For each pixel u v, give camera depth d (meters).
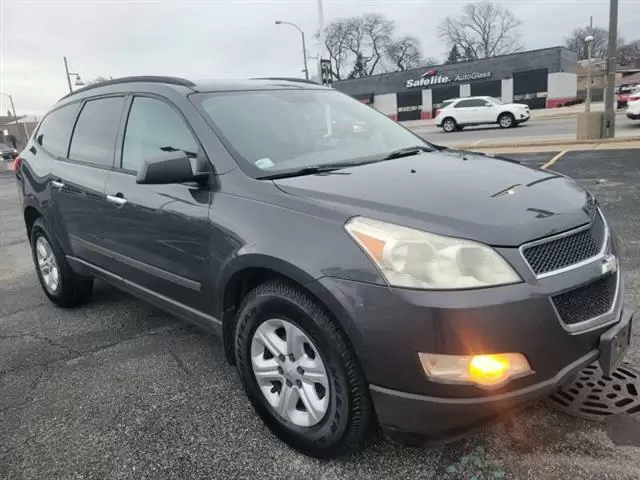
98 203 3.73
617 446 2.51
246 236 2.60
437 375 2.10
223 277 2.76
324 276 2.26
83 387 3.42
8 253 7.36
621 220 6.21
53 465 2.68
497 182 2.65
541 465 2.43
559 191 2.62
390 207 2.32
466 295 2.06
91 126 4.07
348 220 2.31
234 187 2.79
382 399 2.22
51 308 4.92
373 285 2.16
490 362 2.06
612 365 2.32
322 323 2.32
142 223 3.32
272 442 2.75
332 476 2.48
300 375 2.55
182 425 2.95
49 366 3.74
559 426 2.67
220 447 2.74
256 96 3.49
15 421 3.09
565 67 43.69
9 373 3.68
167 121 3.31
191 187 2.96
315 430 2.51
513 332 2.07
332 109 3.74
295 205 2.51
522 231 2.19
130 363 3.70
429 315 2.06
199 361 3.67
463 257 2.10
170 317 4.50
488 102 24.83
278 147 3.09
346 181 2.66
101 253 3.87
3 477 2.61
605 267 2.35
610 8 13.77
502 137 19.11
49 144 4.66
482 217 2.23
